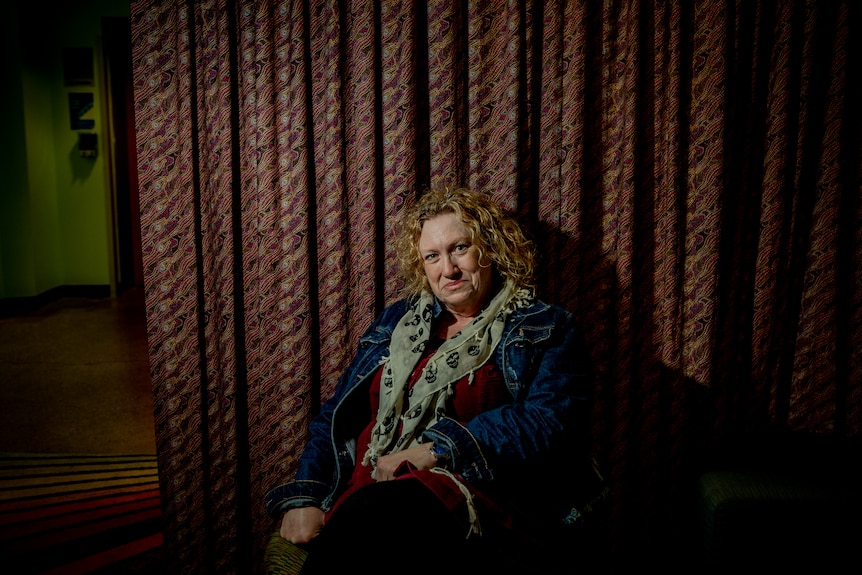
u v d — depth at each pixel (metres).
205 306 1.58
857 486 1.24
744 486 1.24
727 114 1.47
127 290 6.48
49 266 5.92
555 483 1.23
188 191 1.52
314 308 1.61
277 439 1.62
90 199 6.04
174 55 1.48
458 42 1.49
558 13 1.46
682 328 1.54
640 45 1.47
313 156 1.56
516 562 1.07
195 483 1.61
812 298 1.50
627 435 1.57
